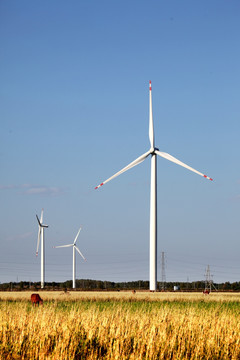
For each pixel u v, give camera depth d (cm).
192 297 6300
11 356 2084
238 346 2317
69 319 2483
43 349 2089
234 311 4059
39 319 2514
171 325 2584
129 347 2206
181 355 2148
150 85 7744
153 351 2142
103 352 2192
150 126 7738
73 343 2164
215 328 2525
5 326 2367
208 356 2181
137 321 2619
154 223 7781
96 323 2441
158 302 5612
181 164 7494
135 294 7106
